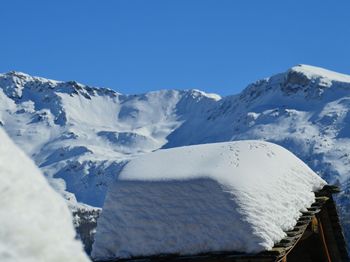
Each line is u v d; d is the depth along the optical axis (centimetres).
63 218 171
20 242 145
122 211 1049
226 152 1099
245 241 932
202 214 982
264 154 1111
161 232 1004
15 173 169
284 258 1005
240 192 978
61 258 150
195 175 1030
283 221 1000
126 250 1020
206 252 957
